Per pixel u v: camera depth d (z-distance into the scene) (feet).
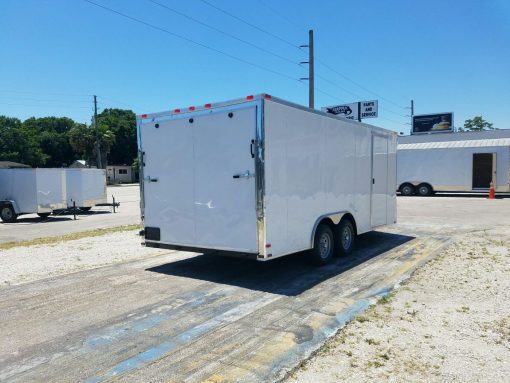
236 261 26.71
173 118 23.35
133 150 276.21
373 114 112.37
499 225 41.06
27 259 28.50
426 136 98.17
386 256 27.35
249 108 20.39
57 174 59.11
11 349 13.88
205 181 22.25
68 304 18.44
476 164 79.82
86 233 41.60
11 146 232.73
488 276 21.50
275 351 13.21
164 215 24.23
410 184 85.71
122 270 24.73
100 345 14.05
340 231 26.68
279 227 21.18
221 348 13.58
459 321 15.38
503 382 11.06
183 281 22.03
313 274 23.02
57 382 11.64
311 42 81.46
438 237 34.45
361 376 11.47
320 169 24.22
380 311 16.61
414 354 12.74
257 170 20.22
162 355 13.17
